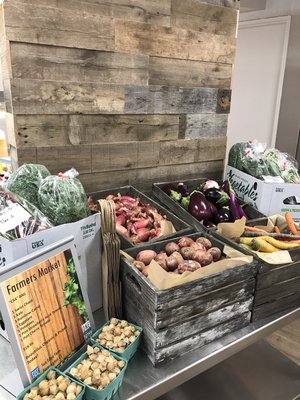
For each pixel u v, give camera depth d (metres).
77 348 0.98
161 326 0.95
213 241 1.24
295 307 1.27
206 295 1.01
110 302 1.10
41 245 0.97
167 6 1.45
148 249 1.18
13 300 0.84
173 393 1.63
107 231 1.07
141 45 1.45
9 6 1.16
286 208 1.56
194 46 1.58
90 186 1.53
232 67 1.74
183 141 1.72
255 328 1.15
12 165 1.43
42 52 1.26
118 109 1.48
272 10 3.37
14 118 1.28
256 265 1.09
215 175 1.90
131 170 1.62
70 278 0.98
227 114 1.82
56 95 1.33
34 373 0.85
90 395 0.84
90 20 1.31
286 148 3.50
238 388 1.67
